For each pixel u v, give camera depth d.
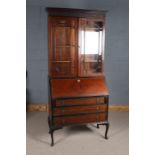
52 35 2.37
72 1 3.22
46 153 2.15
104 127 2.89
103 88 2.49
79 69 2.51
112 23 3.36
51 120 2.35
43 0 3.16
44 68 3.37
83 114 2.44
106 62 3.47
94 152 2.19
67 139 2.50
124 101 3.65
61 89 2.36
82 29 2.43
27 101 3.45
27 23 3.20
